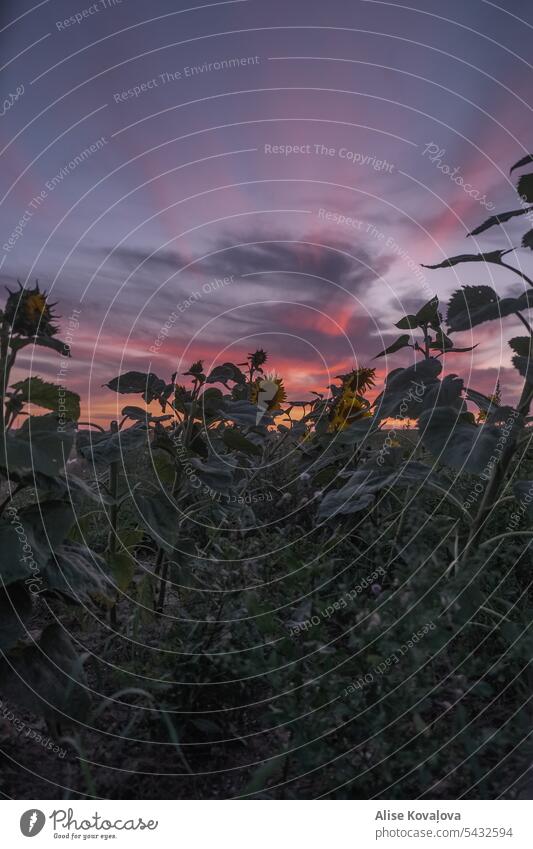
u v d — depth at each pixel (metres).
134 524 1.77
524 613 1.18
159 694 1.03
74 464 1.47
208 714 1.05
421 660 0.93
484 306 1.14
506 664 1.04
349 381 1.86
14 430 0.96
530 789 0.88
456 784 0.89
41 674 0.97
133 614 1.39
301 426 2.21
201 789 0.92
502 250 1.11
